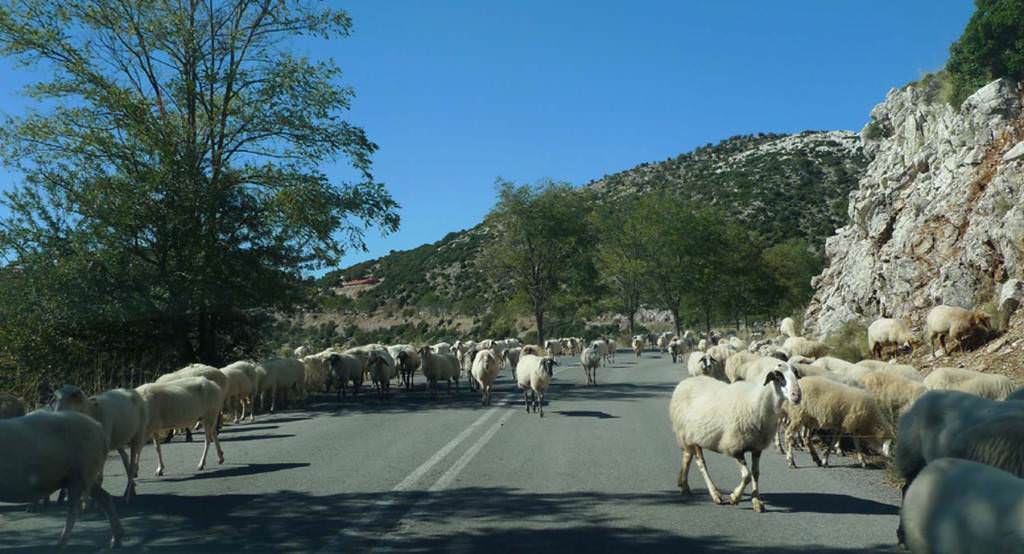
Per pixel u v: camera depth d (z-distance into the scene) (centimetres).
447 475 897
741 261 5362
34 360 1859
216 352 2291
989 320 1622
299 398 1934
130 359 2070
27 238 1852
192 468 985
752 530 639
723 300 5378
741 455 727
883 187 2584
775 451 1080
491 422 1407
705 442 738
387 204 2220
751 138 14650
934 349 1709
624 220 5950
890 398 1078
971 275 1842
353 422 1459
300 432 1334
